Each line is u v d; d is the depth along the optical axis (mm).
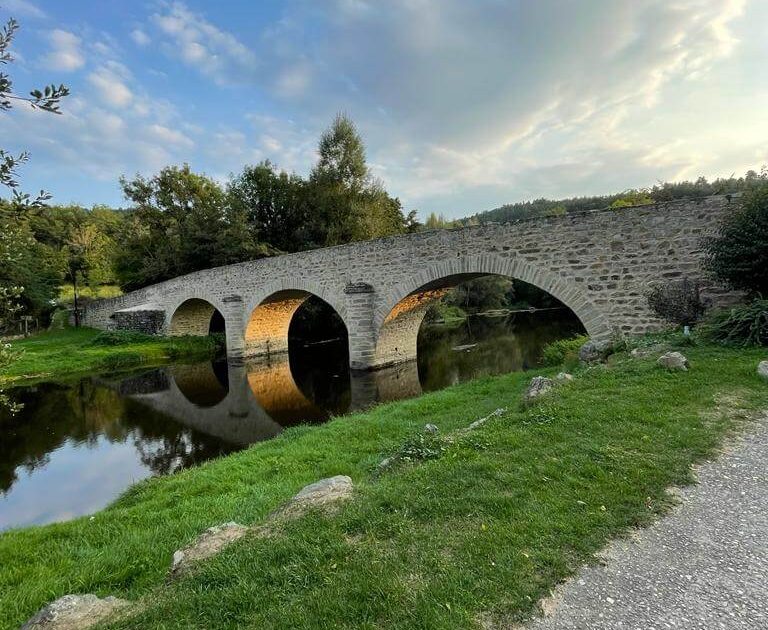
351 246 18422
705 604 2533
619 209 11469
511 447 4906
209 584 3082
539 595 2615
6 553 4930
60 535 5445
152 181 39844
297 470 7055
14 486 9203
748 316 8156
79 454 11070
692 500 3633
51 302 35688
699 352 8023
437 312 45344
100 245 42344
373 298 17812
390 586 2705
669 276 10797
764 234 8117
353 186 35438
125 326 29859
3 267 4602
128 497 7156
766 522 3293
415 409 10297
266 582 2963
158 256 36312
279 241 36844
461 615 2449
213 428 13016
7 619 3604
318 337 34844
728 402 5707
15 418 14531
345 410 14227
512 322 42438
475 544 3107
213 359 26281
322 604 2615
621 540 3143
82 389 18859
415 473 4547
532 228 12977
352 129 35625
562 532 3207
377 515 3664
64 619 2988
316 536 3451
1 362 3957
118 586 4070
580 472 4125
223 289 25891
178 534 5027
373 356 17984
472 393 11219
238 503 5840
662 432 4934
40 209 3828
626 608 2510
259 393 17781
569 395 6648
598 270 11805
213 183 41094
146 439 12117
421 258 15938
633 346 9719
